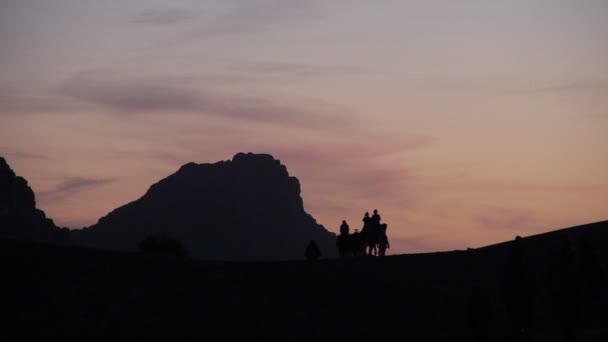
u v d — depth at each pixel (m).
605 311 30.34
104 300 34.47
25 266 36.47
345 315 34.38
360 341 32.28
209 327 33.06
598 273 27.03
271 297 35.75
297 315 34.25
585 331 27.84
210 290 36.09
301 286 36.94
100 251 39.38
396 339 32.34
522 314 24.03
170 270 37.78
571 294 24.09
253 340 32.28
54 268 36.72
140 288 35.72
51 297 34.31
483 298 24.53
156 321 33.19
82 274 36.47
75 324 32.50
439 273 38.50
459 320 33.59
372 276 38.16
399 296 35.97
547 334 30.31
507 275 24.34
